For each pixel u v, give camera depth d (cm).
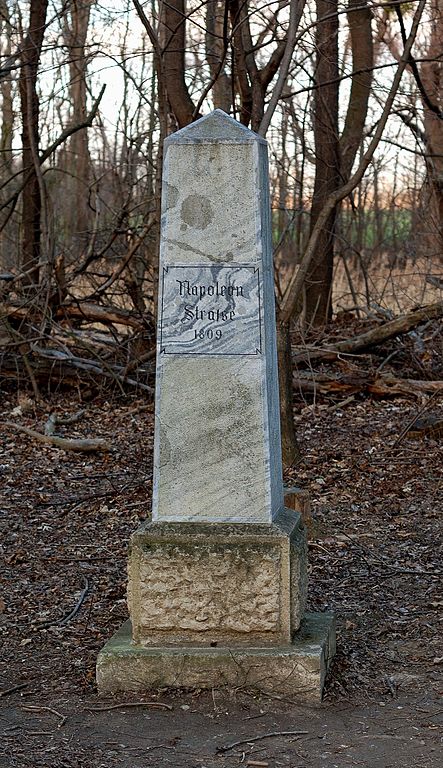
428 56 1401
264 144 502
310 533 767
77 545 777
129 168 1572
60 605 645
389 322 1226
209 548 487
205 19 1073
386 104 909
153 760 428
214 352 487
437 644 562
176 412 491
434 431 1028
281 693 482
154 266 1324
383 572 696
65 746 442
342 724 461
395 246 1688
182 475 491
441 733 451
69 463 1002
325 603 637
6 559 744
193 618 492
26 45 1279
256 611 488
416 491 884
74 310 1269
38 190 1395
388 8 1159
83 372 1239
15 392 1254
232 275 484
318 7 1134
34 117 1352
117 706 479
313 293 1455
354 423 1091
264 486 488
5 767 421
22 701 493
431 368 1234
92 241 1295
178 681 488
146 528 493
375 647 559
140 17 1023
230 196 482
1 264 1575
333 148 1439
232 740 445
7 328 1180
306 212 1395
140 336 1257
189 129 486
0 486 934
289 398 927
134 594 495
